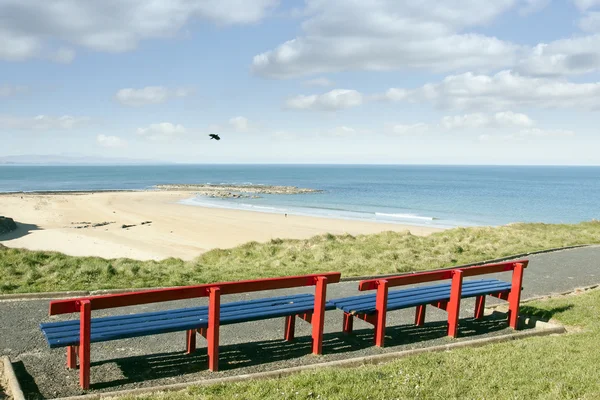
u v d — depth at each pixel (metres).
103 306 5.03
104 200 62.09
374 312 6.69
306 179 154.75
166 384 5.30
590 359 5.96
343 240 20.08
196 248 27.31
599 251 17.56
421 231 36.28
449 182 136.50
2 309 8.50
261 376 5.39
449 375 5.38
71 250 25.66
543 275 12.96
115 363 5.93
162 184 117.56
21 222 39.16
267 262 15.07
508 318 8.20
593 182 147.75
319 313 6.32
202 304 9.30
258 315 5.98
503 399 4.79
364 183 126.88
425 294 7.59
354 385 4.99
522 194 87.69
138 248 26.78
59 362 5.95
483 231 22.59
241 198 70.69
